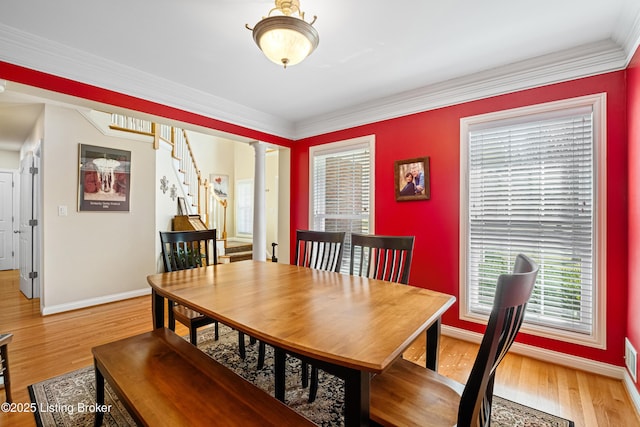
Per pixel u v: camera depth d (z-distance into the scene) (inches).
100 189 146.6
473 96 106.2
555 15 72.7
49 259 131.4
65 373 85.0
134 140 159.8
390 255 128.0
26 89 84.7
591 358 86.7
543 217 94.8
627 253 80.7
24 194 165.5
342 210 147.2
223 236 266.4
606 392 76.9
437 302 59.0
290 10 66.1
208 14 73.4
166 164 196.4
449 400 46.4
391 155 127.6
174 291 65.7
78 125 139.7
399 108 124.0
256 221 153.7
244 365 89.7
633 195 76.2
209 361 58.2
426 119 117.8
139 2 68.8
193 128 124.8
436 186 115.0
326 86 116.1
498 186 102.7
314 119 155.3
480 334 105.3
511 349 99.4
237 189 331.9
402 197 123.1
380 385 50.0
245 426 40.8
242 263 104.2
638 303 72.4
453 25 77.4
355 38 83.4
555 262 92.9
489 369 35.6
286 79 109.9
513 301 34.0
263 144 150.4
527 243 97.4
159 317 75.7
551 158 93.4
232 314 51.2
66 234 136.3
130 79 101.5
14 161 230.5
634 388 73.9
